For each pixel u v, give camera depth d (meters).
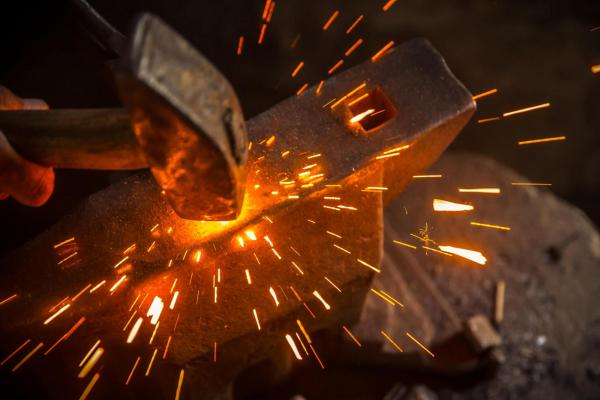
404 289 4.56
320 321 3.55
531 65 7.61
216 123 1.71
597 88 7.63
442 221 5.34
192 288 2.72
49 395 3.62
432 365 4.46
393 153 2.70
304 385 4.60
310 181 2.64
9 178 2.29
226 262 2.69
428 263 5.10
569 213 5.48
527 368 4.73
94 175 5.14
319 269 2.92
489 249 5.23
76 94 6.05
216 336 2.95
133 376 3.74
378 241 2.93
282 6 7.22
